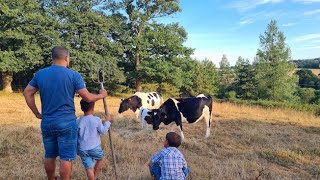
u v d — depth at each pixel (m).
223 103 28.36
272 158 9.58
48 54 32.53
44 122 4.26
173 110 11.18
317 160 9.76
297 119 18.69
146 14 39.06
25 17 30.53
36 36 32.72
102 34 35.62
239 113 20.59
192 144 10.45
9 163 7.54
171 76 36.28
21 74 37.62
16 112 17.25
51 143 4.36
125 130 12.78
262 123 16.58
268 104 29.28
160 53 38.72
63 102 4.25
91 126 5.16
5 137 9.47
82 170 7.00
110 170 7.23
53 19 33.12
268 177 7.60
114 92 38.53
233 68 73.25
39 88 4.30
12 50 32.19
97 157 5.26
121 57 39.22
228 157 9.43
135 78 38.19
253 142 11.70
